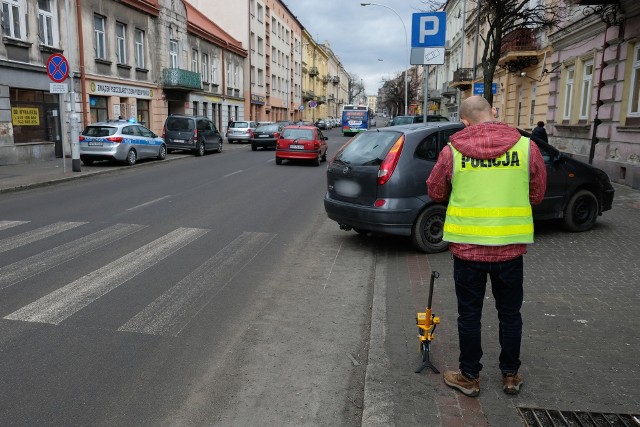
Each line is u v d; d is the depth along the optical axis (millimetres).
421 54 10148
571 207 7762
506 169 3064
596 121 14891
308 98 80875
